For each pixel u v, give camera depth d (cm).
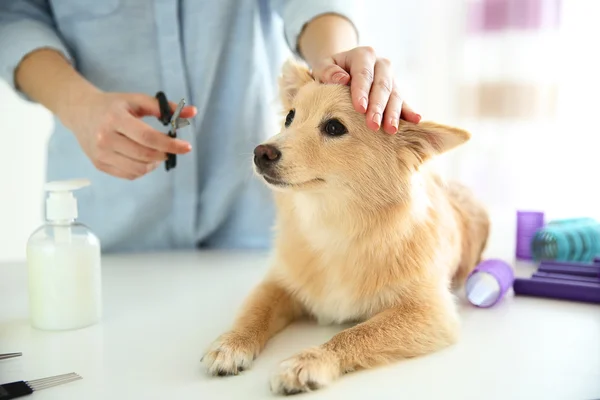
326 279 109
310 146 105
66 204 96
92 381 78
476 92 201
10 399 71
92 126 117
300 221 112
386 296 104
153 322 102
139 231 161
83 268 98
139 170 120
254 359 89
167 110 114
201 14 150
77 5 147
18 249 220
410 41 207
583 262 148
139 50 151
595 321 105
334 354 84
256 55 158
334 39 130
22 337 94
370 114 94
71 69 132
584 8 192
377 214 106
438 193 122
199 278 132
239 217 167
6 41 134
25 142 213
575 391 75
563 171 201
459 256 127
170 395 74
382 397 74
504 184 202
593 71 195
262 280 118
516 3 192
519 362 85
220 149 162
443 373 82
